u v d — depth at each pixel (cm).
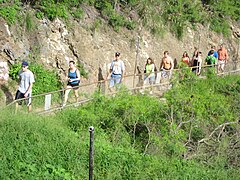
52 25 1731
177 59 2203
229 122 1453
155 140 1321
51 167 1070
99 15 1948
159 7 2216
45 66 1655
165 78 1744
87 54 1791
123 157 1195
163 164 1210
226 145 1370
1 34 1573
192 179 1174
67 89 1434
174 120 1434
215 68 2042
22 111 1300
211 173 1230
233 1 2820
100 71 1809
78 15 1838
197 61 1956
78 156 1139
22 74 1346
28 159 1073
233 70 2197
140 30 2056
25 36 1650
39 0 1742
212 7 2636
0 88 1505
